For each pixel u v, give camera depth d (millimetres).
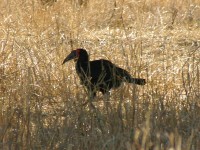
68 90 30703
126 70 33031
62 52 38156
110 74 31141
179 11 52031
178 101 29203
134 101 27078
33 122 26984
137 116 26344
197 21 50500
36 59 36875
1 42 40125
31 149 24453
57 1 52062
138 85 32344
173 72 35406
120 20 49344
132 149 22828
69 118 26469
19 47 38719
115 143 24125
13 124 26375
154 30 46938
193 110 27250
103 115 26703
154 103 27219
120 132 25031
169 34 46219
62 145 24578
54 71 34625
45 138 25141
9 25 45469
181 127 26234
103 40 43656
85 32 45969
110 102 28453
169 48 41812
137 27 47312
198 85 29344
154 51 40875
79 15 48938
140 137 24156
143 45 42344
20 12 48531
